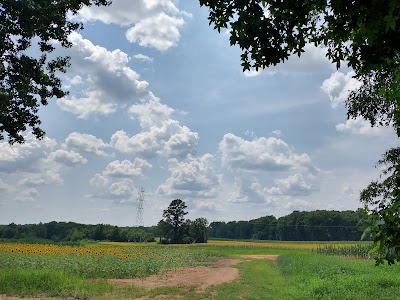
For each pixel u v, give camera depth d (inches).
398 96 130.6
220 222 6865.2
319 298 504.4
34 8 569.3
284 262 1061.1
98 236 4618.6
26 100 650.2
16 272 587.8
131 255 1075.3
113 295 512.4
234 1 152.4
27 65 622.5
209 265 1094.4
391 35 134.5
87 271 770.2
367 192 599.5
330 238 5142.7
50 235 4539.9
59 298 484.7
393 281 602.2
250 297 499.2
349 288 564.4
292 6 148.5
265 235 5812.0
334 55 157.6
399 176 128.0
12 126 647.1
